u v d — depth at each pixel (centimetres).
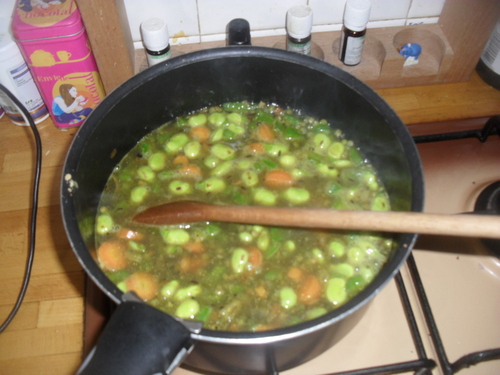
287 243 79
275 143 92
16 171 96
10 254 87
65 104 95
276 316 72
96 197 82
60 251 86
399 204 74
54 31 82
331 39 103
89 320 76
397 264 57
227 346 54
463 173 91
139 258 79
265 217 67
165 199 86
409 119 99
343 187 86
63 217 62
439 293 78
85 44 87
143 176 88
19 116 100
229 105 95
